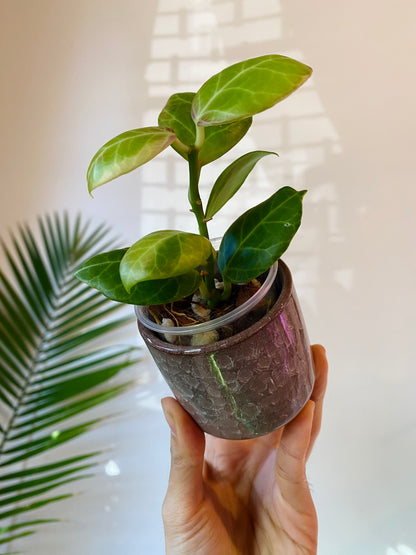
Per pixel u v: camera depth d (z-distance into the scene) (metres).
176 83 0.66
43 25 0.69
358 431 0.61
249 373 0.21
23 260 0.63
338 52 0.60
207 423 0.25
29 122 0.71
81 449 0.69
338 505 0.62
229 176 0.23
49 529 0.69
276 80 0.17
